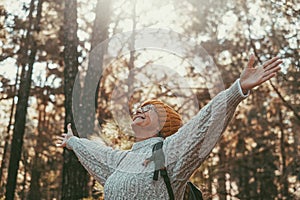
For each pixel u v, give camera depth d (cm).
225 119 231
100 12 829
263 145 1477
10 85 1455
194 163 239
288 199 1416
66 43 842
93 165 274
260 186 1485
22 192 1717
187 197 262
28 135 1730
